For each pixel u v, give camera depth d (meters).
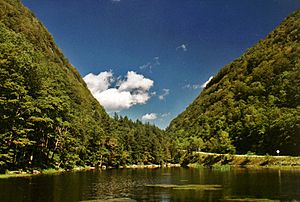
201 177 73.62
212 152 184.25
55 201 35.34
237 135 186.75
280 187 48.50
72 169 101.25
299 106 171.75
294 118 139.75
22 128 69.75
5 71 66.62
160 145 192.38
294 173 79.62
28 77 78.44
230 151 167.75
